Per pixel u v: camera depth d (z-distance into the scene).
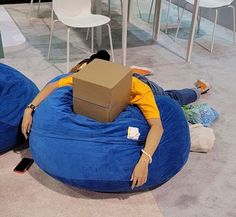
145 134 1.68
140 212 1.66
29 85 2.08
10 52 3.33
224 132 2.31
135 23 4.36
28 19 4.25
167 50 3.62
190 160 2.03
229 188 1.84
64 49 3.50
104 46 3.63
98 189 1.68
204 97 2.74
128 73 1.65
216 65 3.32
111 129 1.62
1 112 1.85
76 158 1.59
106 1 5.09
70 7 2.98
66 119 1.65
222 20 4.35
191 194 1.79
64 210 1.65
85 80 1.56
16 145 2.05
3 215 1.61
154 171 1.68
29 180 1.82
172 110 1.85
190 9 4.78
